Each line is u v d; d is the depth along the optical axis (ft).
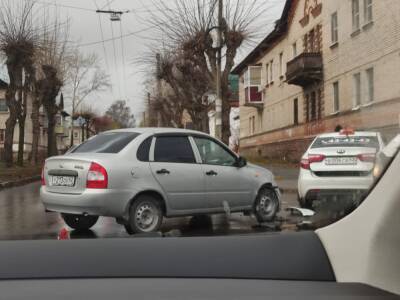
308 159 27.45
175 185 24.94
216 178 26.63
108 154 23.85
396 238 4.46
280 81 112.68
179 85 104.94
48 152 123.03
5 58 91.04
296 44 99.35
